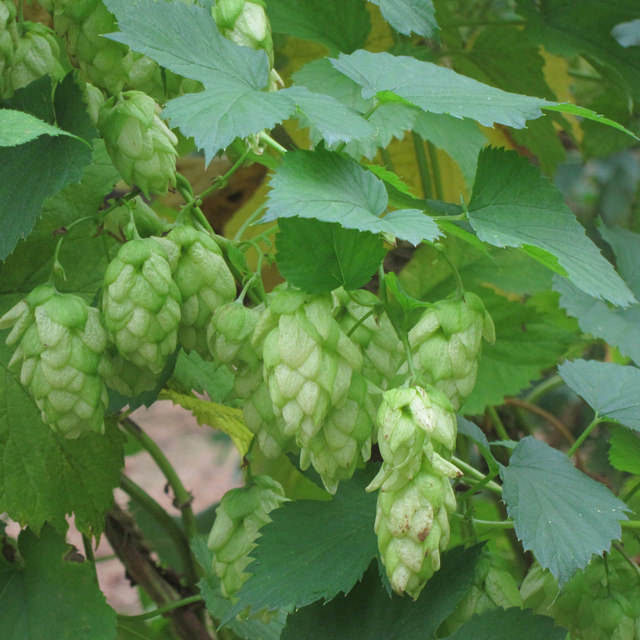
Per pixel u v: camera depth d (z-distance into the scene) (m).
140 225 0.68
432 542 0.59
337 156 0.62
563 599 0.69
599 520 0.64
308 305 0.61
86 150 0.65
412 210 0.61
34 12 0.77
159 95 0.68
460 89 0.65
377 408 0.62
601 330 0.80
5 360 0.73
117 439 0.73
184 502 0.86
